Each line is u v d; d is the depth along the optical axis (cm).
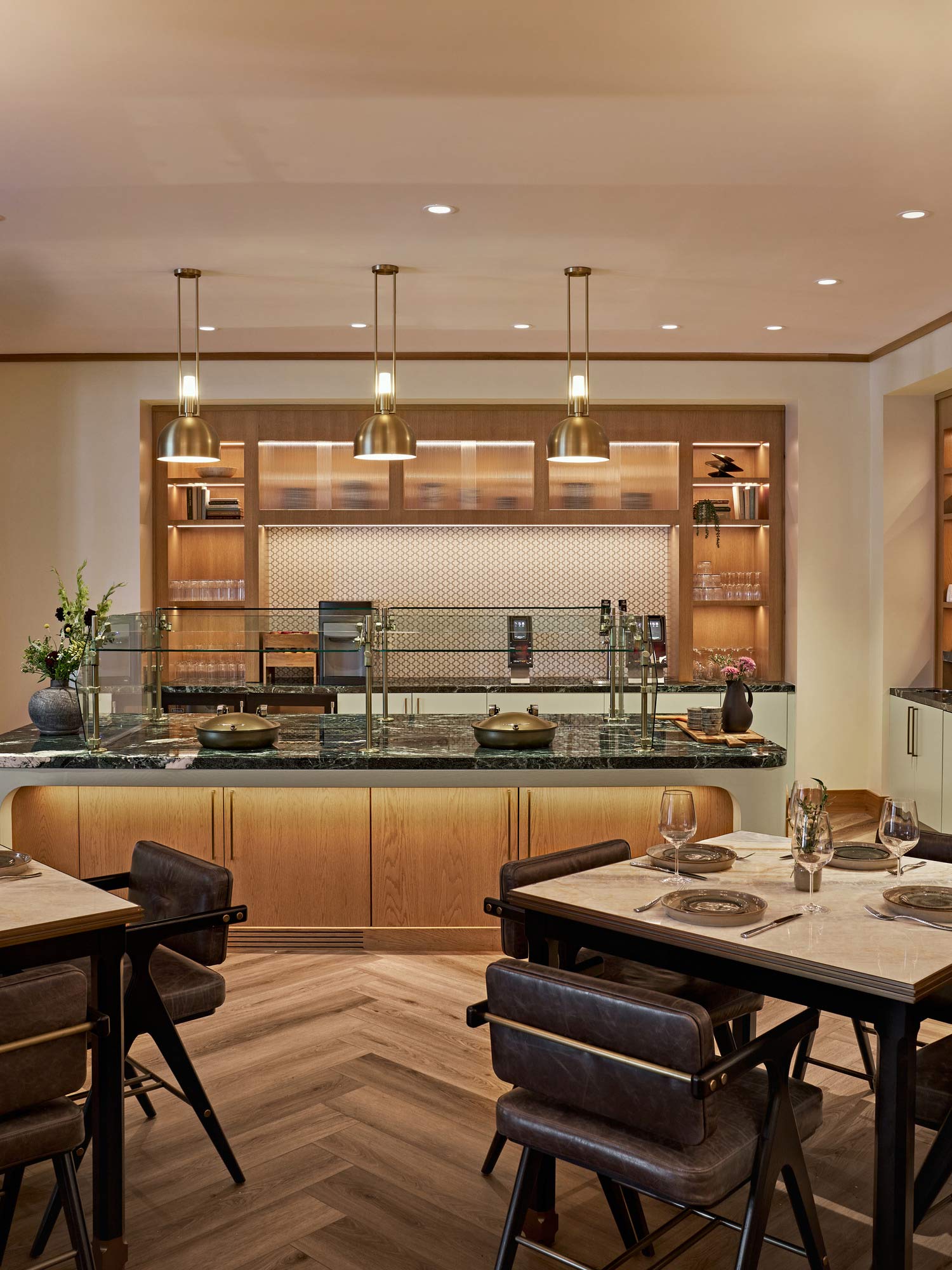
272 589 798
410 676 681
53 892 264
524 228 446
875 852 304
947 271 516
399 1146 305
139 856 324
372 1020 394
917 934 233
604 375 725
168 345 685
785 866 295
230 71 307
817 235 457
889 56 300
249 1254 256
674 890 265
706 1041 188
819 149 364
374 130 347
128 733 490
